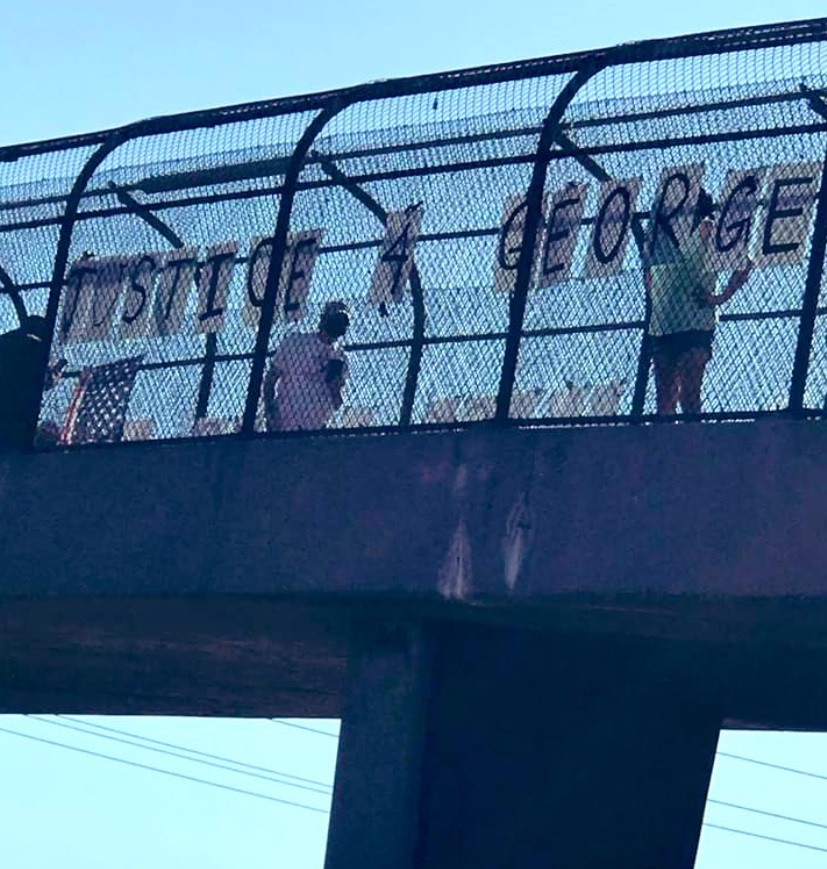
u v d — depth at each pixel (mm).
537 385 11016
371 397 11617
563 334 10992
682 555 10289
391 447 11422
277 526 11734
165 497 12266
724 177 10648
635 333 10750
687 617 10852
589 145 11148
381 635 11914
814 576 9883
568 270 11055
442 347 11422
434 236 11594
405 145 11844
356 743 11844
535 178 11266
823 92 10461
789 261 10336
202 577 11953
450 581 11016
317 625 12344
